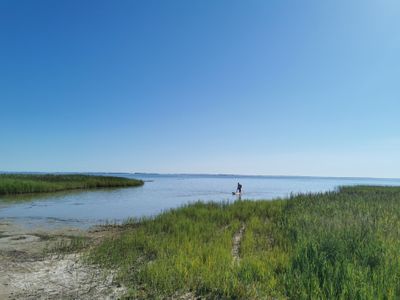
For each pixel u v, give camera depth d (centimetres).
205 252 925
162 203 2991
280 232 1243
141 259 957
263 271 743
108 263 923
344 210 1681
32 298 673
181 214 1783
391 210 1675
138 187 5844
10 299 667
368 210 1634
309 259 766
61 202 2859
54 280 789
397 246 892
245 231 1335
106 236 1409
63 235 1429
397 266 711
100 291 711
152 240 1148
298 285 649
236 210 1933
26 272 855
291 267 739
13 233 1465
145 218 1812
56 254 1061
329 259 758
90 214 2152
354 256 802
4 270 869
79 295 690
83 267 896
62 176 5609
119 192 4375
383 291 586
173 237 1183
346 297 585
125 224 1720
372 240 907
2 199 3022
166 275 740
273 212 1838
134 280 770
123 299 662
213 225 1453
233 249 1083
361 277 636
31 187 3809
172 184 8262
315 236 979
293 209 1839
